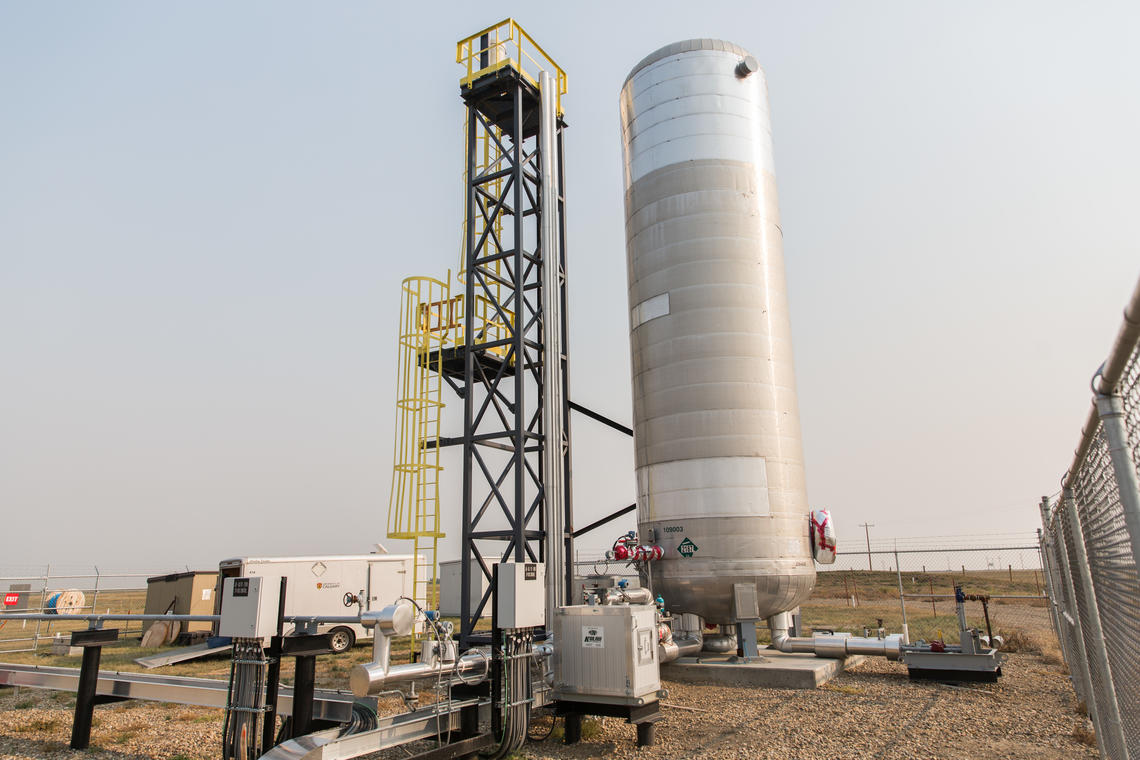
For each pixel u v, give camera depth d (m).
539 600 10.15
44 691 16.16
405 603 9.43
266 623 8.58
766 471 16.98
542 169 19.86
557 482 18.30
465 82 19.89
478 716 9.97
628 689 10.31
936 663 15.41
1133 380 4.39
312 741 8.03
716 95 19.11
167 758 10.47
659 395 17.89
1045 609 35.72
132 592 75.12
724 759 9.80
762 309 17.95
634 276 19.22
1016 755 9.80
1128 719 6.59
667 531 17.20
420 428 18.20
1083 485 7.19
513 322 18.38
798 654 17.42
